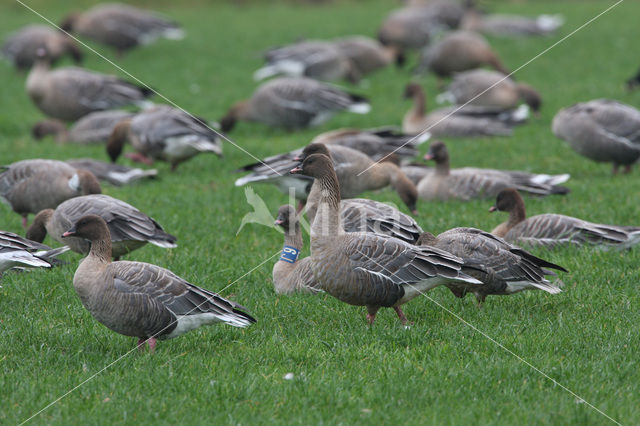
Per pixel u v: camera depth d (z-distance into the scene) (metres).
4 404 8.29
